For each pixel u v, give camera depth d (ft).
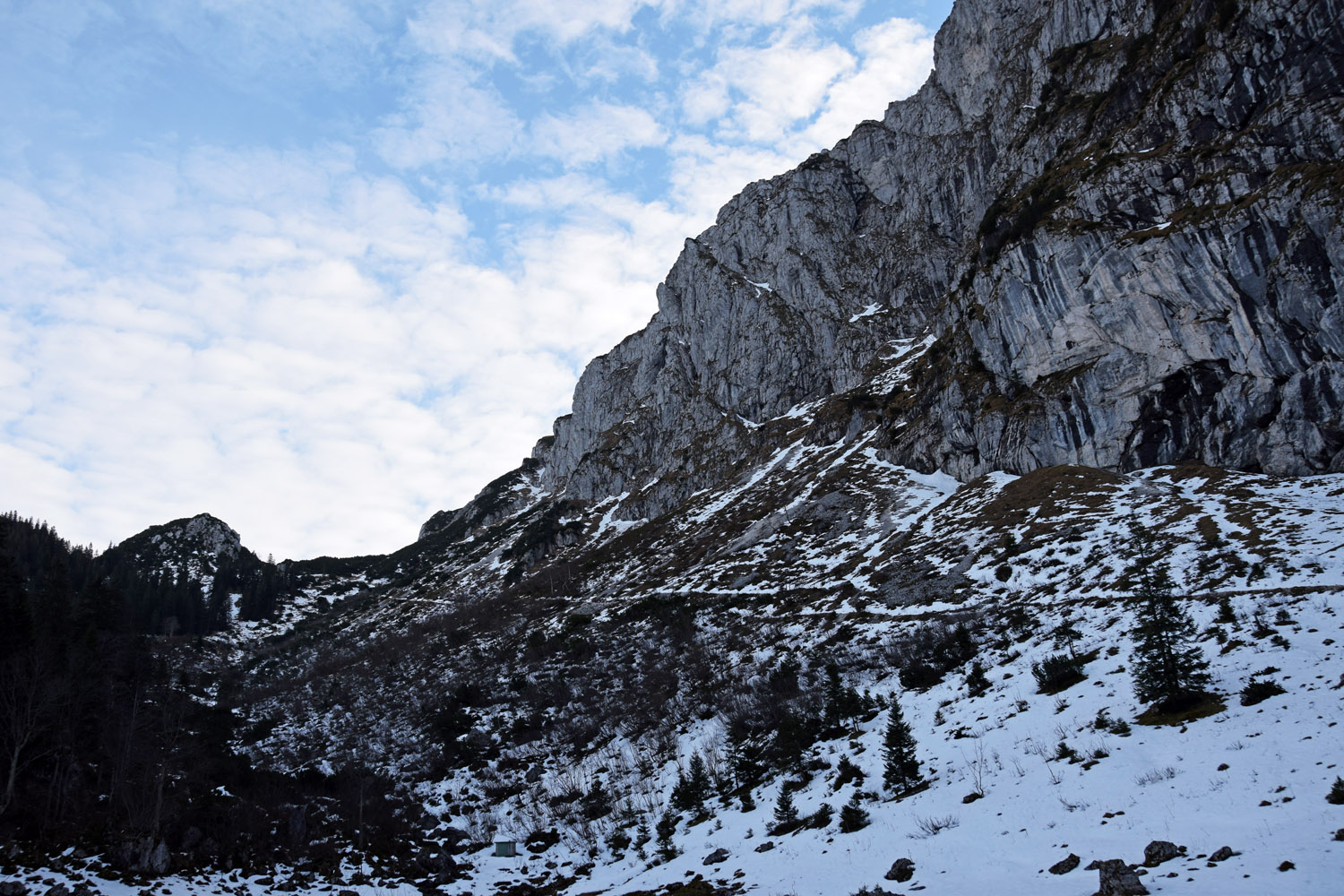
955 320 418.31
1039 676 140.26
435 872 150.00
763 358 637.71
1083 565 220.23
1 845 118.93
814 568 330.95
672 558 432.25
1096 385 295.48
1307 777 76.64
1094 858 74.69
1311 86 272.72
